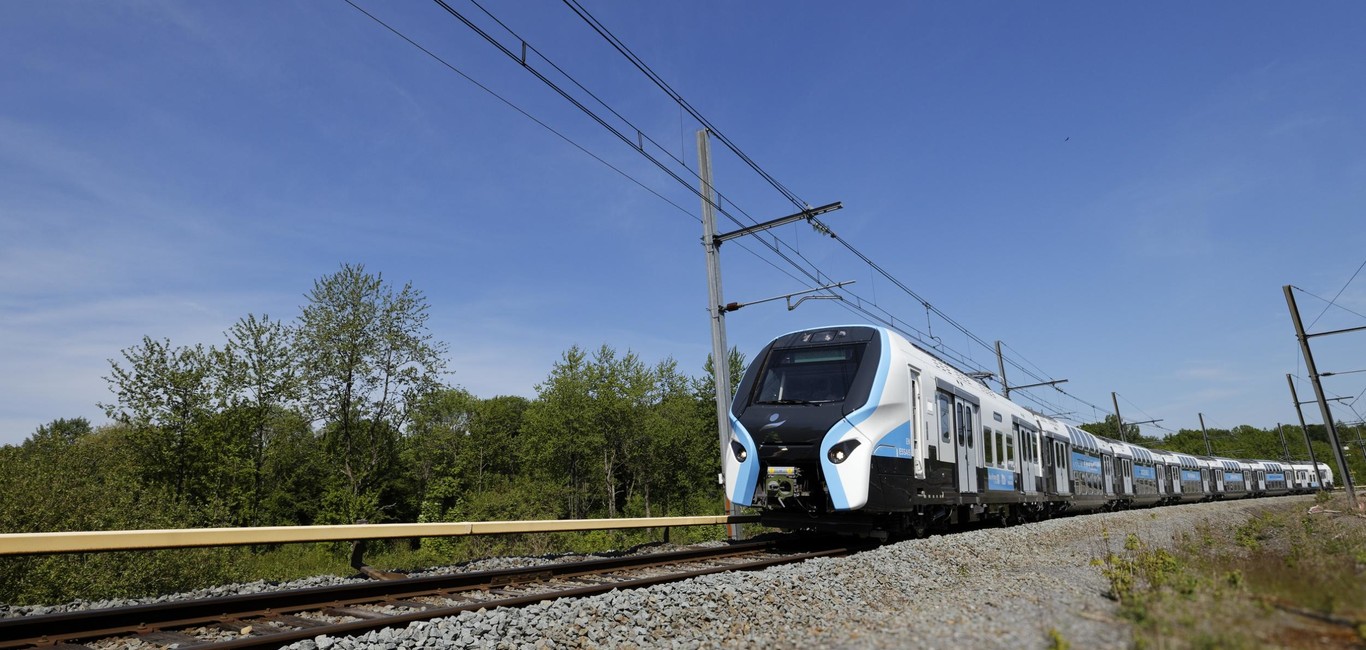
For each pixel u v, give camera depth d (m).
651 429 40.62
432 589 8.28
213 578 13.05
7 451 13.79
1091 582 8.08
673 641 6.30
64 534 6.91
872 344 12.81
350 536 9.47
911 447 12.62
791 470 11.80
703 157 17.69
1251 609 4.86
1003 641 4.83
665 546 14.20
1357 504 21.05
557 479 40.03
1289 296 25.25
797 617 6.97
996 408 18.11
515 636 6.26
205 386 24.02
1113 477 30.59
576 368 40.16
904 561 10.09
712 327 16.92
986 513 17.66
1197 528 16.59
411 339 27.78
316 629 6.14
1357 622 4.37
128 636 6.39
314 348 26.44
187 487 23.58
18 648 5.91
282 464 28.62
